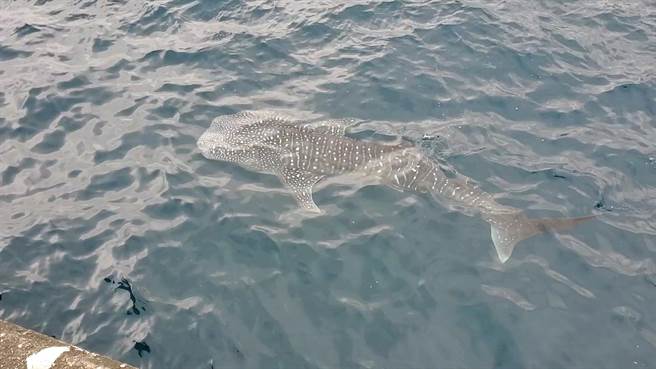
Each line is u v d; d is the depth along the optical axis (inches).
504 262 303.7
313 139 356.8
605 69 453.4
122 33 510.9
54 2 565.9
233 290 293.7
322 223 328.8
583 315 278.8
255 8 535.8
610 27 505.0
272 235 321.7
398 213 333.4
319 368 258.4
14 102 426.9
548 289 291.0
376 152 350.0
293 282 297.6
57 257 312.8
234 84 441.7
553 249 310.5
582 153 373.4
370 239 319.0
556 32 494.3
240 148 367.2
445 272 301.1
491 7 526.9
